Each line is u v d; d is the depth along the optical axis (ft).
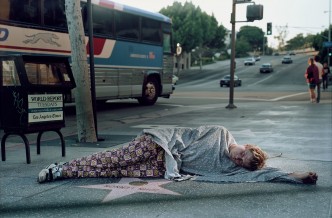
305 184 14.48
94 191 13.75
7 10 34.50
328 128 30.40
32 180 15.42
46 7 38.73
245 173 14.98
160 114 44.09
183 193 13.42
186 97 78.89
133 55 53.26
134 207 12.12
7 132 18.97
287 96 79.05
